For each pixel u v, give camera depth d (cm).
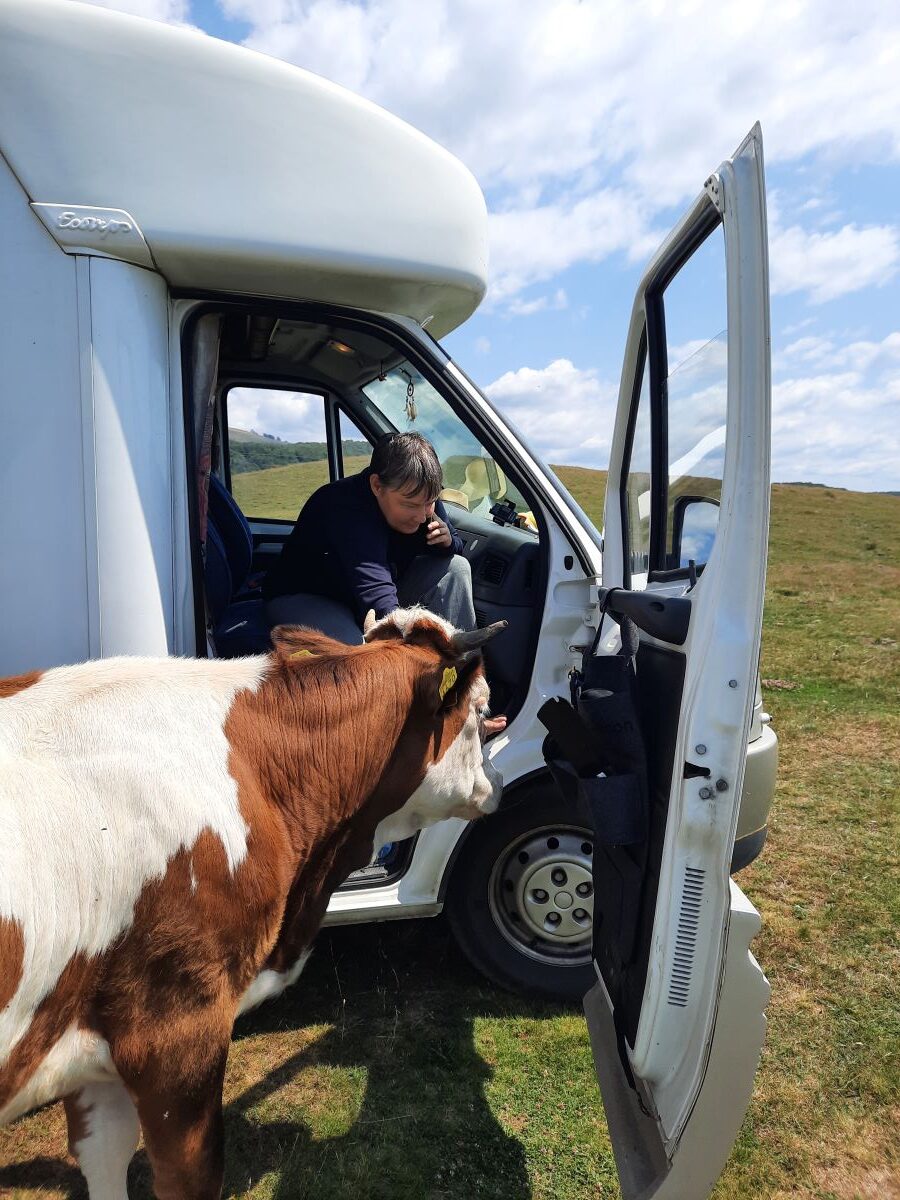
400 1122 242
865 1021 291
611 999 212
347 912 267
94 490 210
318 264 226
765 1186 223
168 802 158
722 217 158
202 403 255
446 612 290
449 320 295
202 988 162
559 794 274
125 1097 179
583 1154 233
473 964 292
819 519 2969
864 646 976
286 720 183
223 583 312
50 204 202
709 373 188
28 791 146
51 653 214
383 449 269
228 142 214
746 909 165
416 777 209
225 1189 219
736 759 158
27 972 140
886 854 417
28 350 204
